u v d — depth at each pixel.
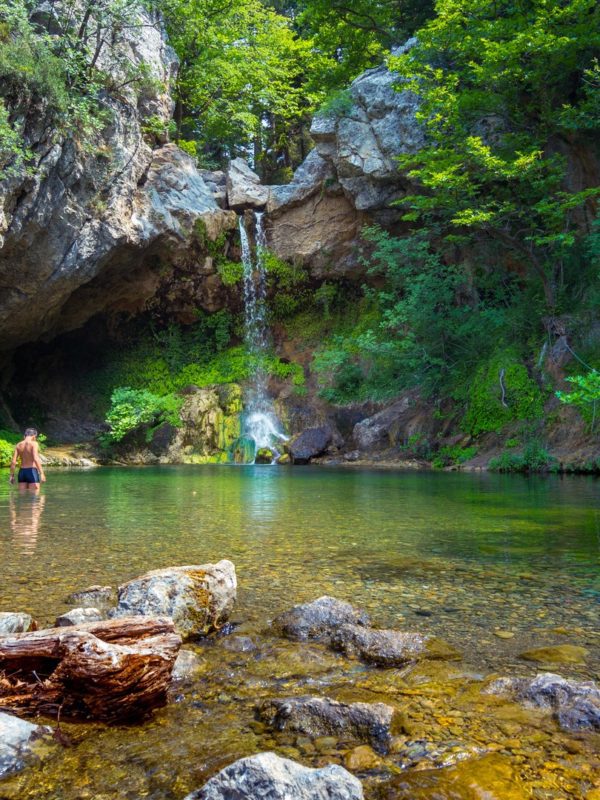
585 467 14.14
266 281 25.58
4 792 1.65
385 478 13.47
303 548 5.07
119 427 21.75
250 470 17.03
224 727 2.03
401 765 1.77
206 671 2.52
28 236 16.34
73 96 16.17
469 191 17.39
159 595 2.95
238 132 30.16
